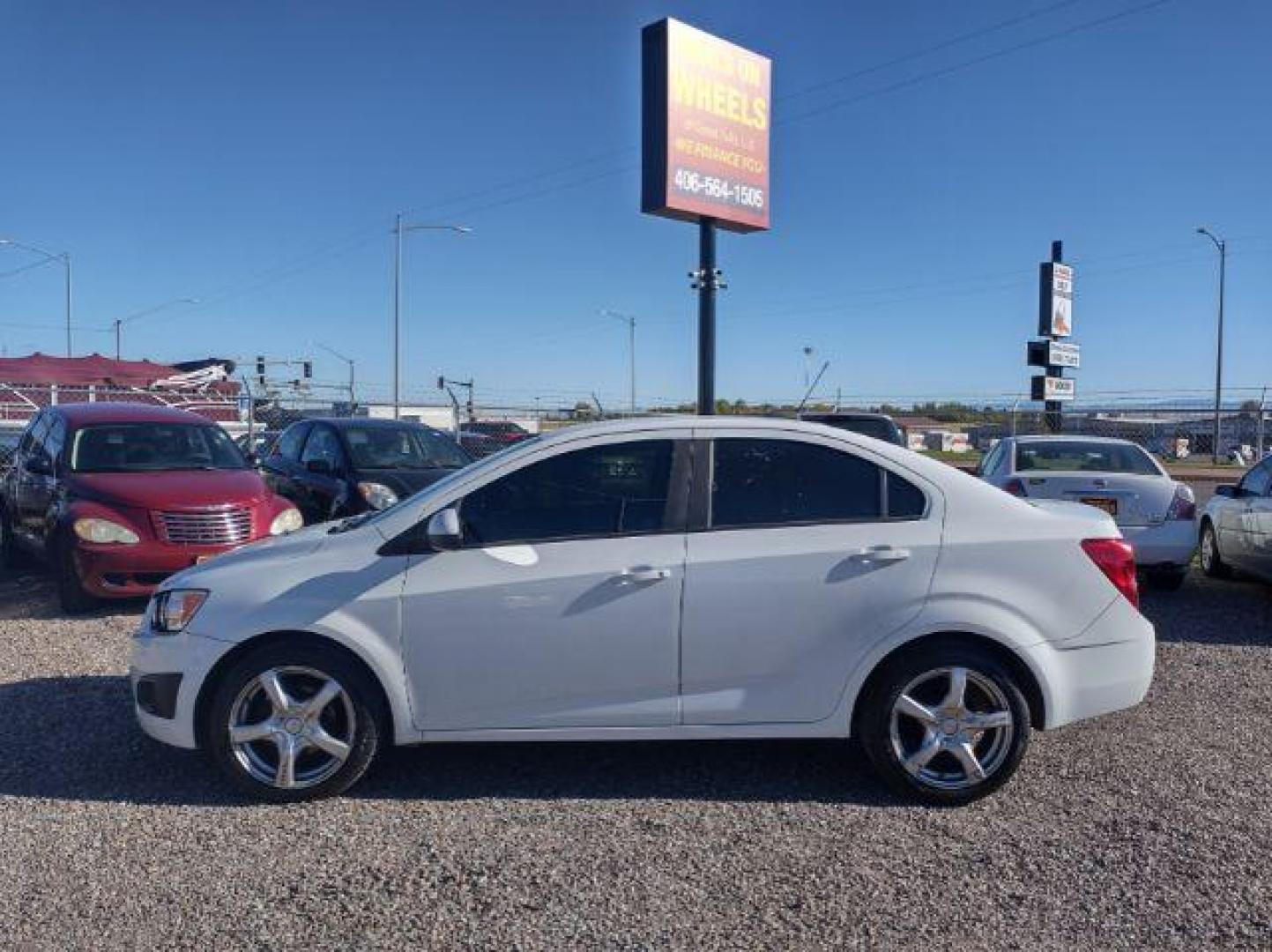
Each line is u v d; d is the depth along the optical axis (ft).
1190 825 14.58
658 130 49.44
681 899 12.49
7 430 54.70
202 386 102.99
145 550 28.04
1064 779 16.31
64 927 11.89
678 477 15.90
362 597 15.31
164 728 15.75
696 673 15.44
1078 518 16.28
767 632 15.39
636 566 15.34
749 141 52.34
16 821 14.76
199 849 13.85
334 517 36.52
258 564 15.98
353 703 15.40
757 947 11.46
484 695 15.42
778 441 16.16
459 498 15.85
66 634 26.48
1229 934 11.76
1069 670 15.62
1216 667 23.31
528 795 15.74
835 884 12.87
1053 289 79.77
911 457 16.20
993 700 15.35
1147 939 11.67
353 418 41.01
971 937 11.69
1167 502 31.63
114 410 34.17
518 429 90.63
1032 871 13.23
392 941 11.60
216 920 12.04
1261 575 31.89
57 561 29.17
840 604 15.39
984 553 15.56
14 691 21.13
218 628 15.43
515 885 12.84
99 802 15.44
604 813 15.05
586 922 11.96
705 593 15.35
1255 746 17.85
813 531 15.66
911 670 15.28
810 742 18.17
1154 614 29.60
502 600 15.29
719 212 51.19
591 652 15.37
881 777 15.64
